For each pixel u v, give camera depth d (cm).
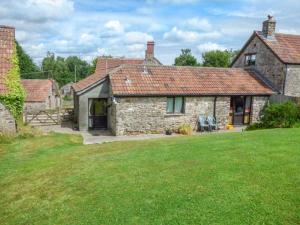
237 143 1203
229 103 2384
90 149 1430
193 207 686
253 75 2688
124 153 1241
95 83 2323
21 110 1873
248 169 873
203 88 2320
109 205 759
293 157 954
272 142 1164
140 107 2147
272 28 2683
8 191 966
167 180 859
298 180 771
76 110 2672
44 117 2817
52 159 1283
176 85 2280
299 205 649
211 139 1369
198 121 2314
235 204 675
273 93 2494
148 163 1047
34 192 929
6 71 1825
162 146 1309
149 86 2195
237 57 3100
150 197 767
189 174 884
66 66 10844
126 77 2234
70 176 1016
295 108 1803
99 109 2411
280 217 611
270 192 714
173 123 2250
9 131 1772
